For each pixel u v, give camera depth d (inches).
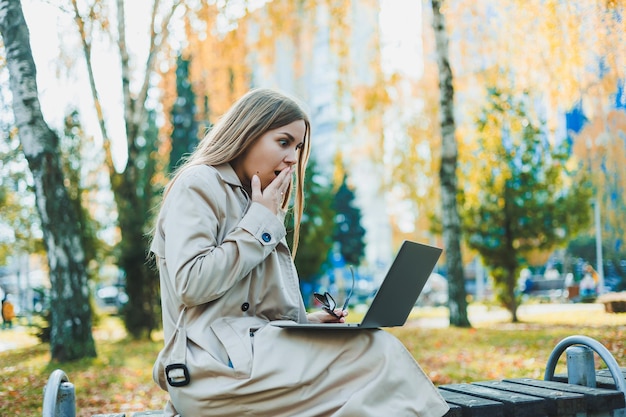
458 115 556.7
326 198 756.6
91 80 477.1
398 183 685.3
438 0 469.4
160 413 101.0
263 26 521.7
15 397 226.8
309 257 718.5
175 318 85.0
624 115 363.9
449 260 458.3
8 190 529.0
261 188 90.8
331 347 79.0
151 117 599.5
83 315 326.6
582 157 396.8
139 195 518.9
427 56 592.7
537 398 96.0
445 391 106.0
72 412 90.0
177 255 78.7
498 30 454.0
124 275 461.4
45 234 327.3
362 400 74.5
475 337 363.9
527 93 469.4
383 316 80.1
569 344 115.4
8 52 319.9
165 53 507.5
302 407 76.5
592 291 687.1
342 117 584.4
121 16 484.7
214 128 91.4
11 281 880.9
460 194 526.9
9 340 466.9
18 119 323.0
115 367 299.0
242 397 76.4
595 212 543.8
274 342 78.4
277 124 88.7
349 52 532.1
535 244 508.7
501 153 513.3
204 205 82.0
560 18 372.8
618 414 100.3
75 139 488.7
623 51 346.3
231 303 82.8
